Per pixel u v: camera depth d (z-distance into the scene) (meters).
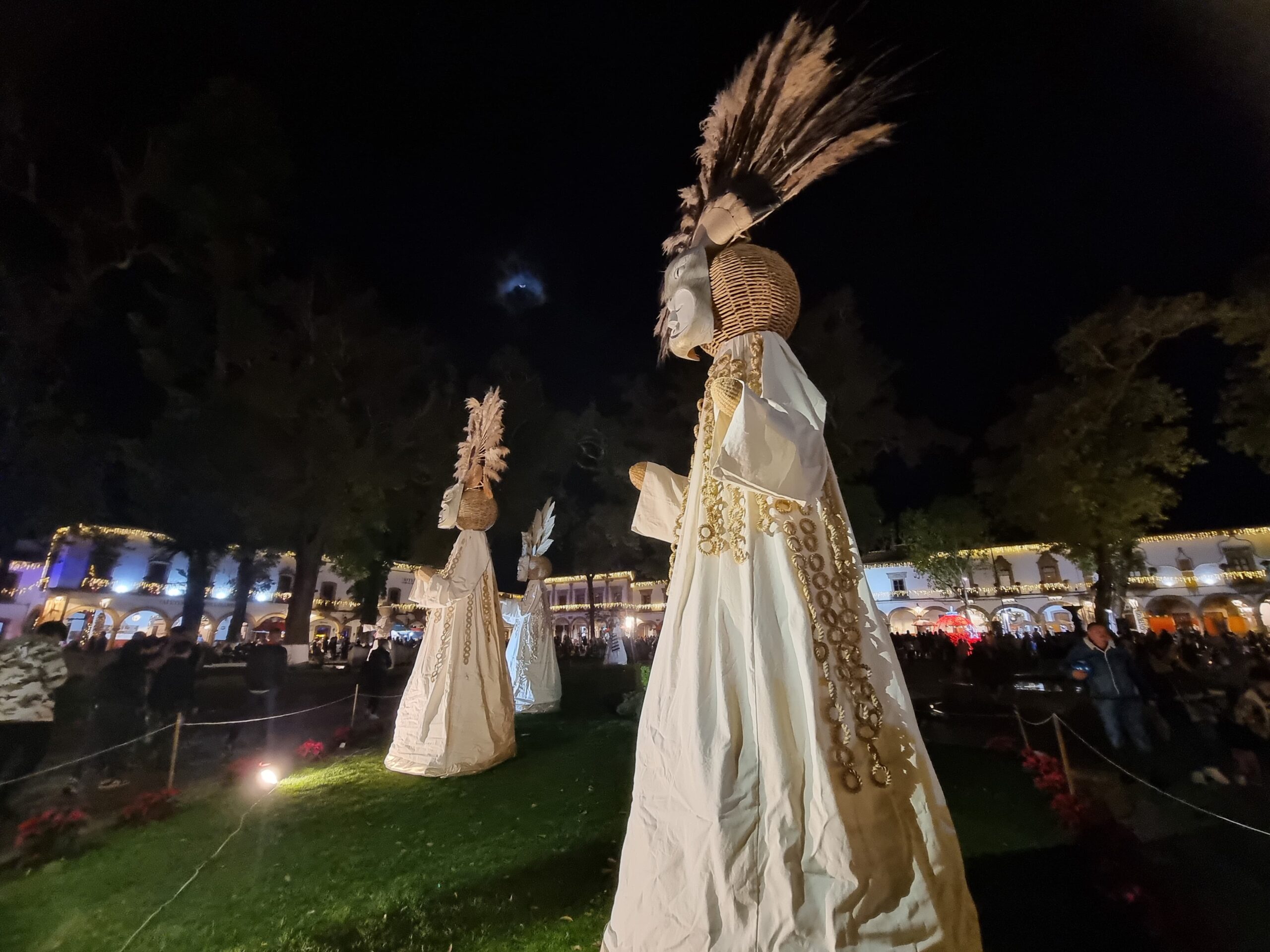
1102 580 22.34
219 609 47.91
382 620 30.67
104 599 43.09
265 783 6.74
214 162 20.94
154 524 23.91
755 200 2.49
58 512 19.62
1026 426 23.64
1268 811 5.50
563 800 5.63
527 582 13.48
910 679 18.92
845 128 2.37
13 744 5.80
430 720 6.96
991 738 8.37
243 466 21.39
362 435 23.89
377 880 4.07
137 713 8.78
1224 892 3.80
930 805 1.88
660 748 2.04
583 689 16.12
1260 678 7.34
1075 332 21.62
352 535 23.72
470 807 5.56
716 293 2.47
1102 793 6.27
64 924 3.66
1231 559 45.09
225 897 3.92
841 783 1.81
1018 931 3.23
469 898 3.71
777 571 2.10
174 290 22.19
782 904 1.70
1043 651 19.66
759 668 1.96
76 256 19.84
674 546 2.67
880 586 52.69
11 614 41.22
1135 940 3.14
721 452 1.76
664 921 1.80
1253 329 15.25
